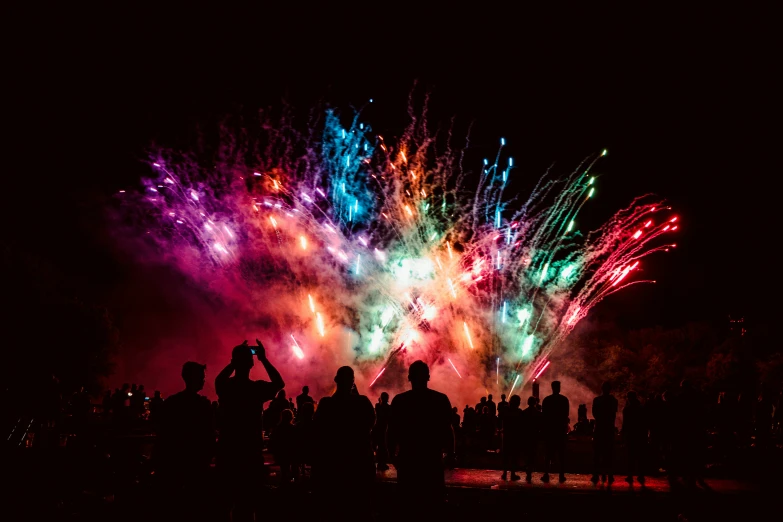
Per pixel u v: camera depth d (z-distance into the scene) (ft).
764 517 43.39
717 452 67.82
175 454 27.30
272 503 44.16
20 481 43.68
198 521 27.07
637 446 53.11
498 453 76.84
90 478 45.70
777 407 83.46
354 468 27.37
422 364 28.02
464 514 43.83
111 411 102.27
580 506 45.42
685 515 43.75
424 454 26.73
